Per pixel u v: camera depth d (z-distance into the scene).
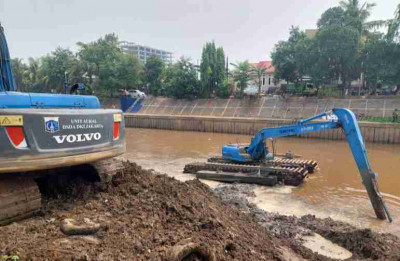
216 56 44.16
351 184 13.39
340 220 9.27
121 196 5.18
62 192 5.17
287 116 33.62
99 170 5.54
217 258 3.95
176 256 3.48
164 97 46.47
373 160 19.05
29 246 3.33
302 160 15.84
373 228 8.69
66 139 4.41
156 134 33.44
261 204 10.73
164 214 4.77
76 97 5.28
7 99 4.24
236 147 15.32
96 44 55.09
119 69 48.44
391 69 30.22
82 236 3.74
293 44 38.94
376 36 31.84
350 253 6.83
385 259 6.26
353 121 9.86
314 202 11.00
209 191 7.52
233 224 5.61
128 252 3.53
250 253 4.59
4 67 5.04
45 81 58.75
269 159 14.73
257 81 49.06
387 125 25.95
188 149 23.30
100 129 4.94
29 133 4.04
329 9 36.84
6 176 4.27
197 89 42.97
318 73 33.78
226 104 39.56
